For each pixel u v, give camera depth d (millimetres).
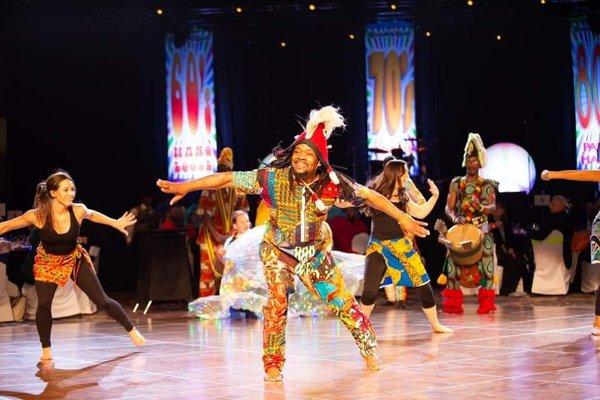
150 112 19938
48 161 19641
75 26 18719
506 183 18953
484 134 21312
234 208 10828
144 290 10820
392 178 7316
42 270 6469
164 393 4914
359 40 19750
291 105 21203
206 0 18625
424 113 19922
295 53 21047
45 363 6301
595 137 19469
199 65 19562
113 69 19859
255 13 18969
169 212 13898
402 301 10633
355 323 5469
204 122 19609
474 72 21234
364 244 12297
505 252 12133
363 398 4598
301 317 9375
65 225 6457
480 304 9469
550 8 18750
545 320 8445
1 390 5180
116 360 6340
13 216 13453
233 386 5074
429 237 14477
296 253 5195
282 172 5121
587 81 19406
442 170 21266
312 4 18688
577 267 12266
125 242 14633
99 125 19953
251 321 9227
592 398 4410
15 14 18375
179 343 7312
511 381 4980
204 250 10805
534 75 20938
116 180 20141
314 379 5246
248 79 20953
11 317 9898
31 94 19391
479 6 18625
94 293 6750
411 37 19609
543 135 20938
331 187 5160
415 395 4633
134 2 18391
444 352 6281
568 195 19203
